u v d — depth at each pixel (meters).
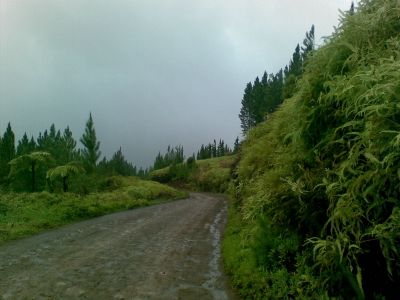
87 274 7.70
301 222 5.82
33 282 7.02
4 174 35.50
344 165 4.11
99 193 27.83
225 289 6.98
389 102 3.63
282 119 7.59
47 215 15.80
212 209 25.56
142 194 32.34
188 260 9.33
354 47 4.95
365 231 3.97
